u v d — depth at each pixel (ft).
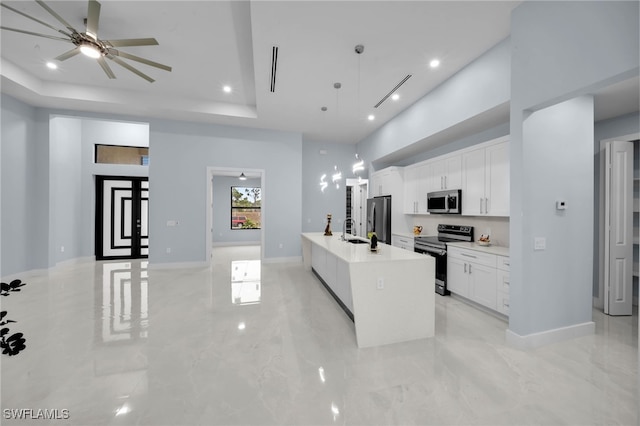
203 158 18.44
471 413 5.38
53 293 12.84
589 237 8.55
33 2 8.66
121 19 9.30
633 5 5.47
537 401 5.71
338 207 23.03
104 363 7.06
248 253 25.07
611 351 7.66
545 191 7.98
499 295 9.77
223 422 5.16
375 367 6.97
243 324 9.52
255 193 31.04
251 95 15.74
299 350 7.79
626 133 10.68
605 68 5.89
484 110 9.87
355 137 21.54
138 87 14.89
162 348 7.84
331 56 10.28
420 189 16.08
